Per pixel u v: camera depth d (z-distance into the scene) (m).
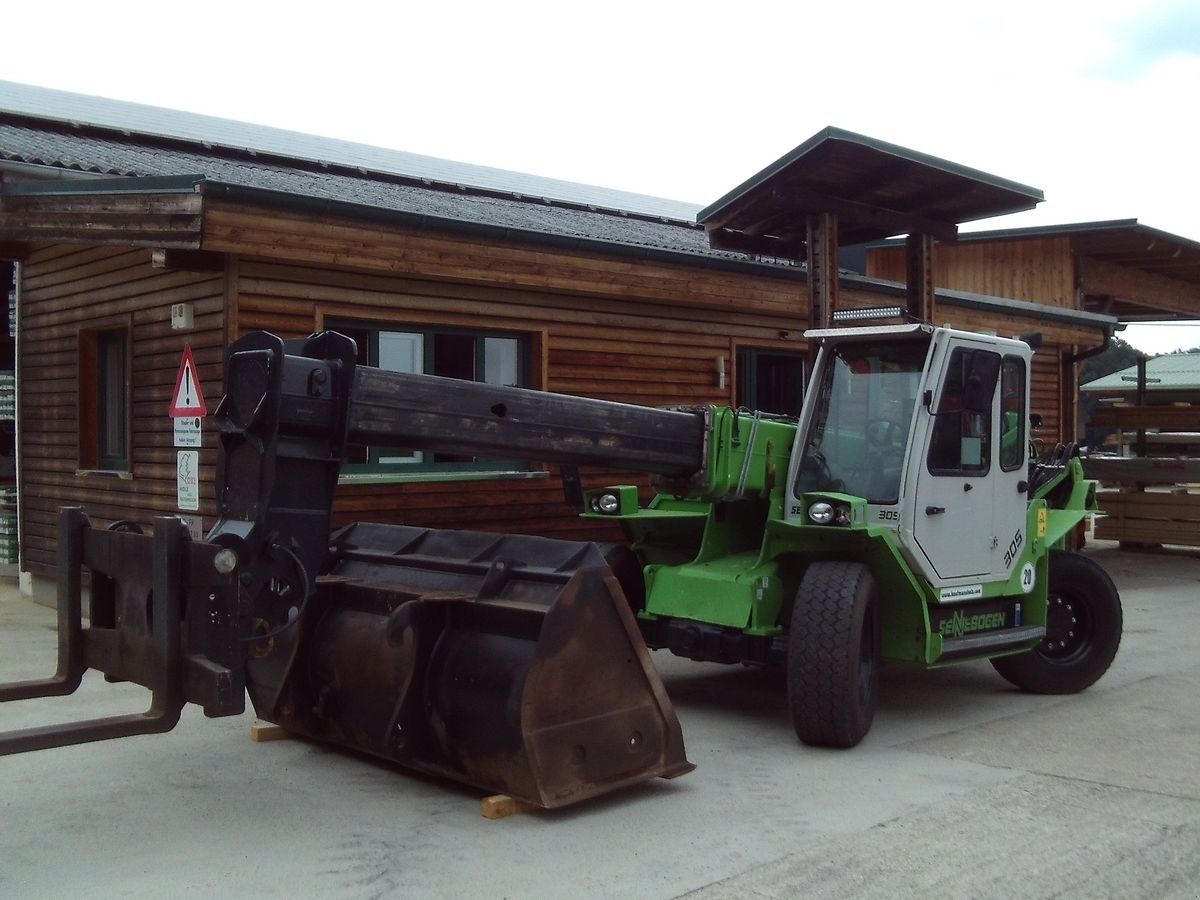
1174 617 11.03
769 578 6.46
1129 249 16.41
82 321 10.05
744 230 10.70
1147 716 6.96
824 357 6.86
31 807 5.04
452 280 9.08
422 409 4.97
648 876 4.27
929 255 10.73
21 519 11.22
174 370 8.70
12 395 14.34
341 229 7.93
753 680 7.98
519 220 10.39
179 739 6.12
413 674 5.10
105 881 4.21
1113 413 17.50
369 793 5.23
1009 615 7.21
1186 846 4.62
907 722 6.79
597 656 5.03
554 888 4.15
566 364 9.87
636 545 7.50
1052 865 4.40
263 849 4.54
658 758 5.28
